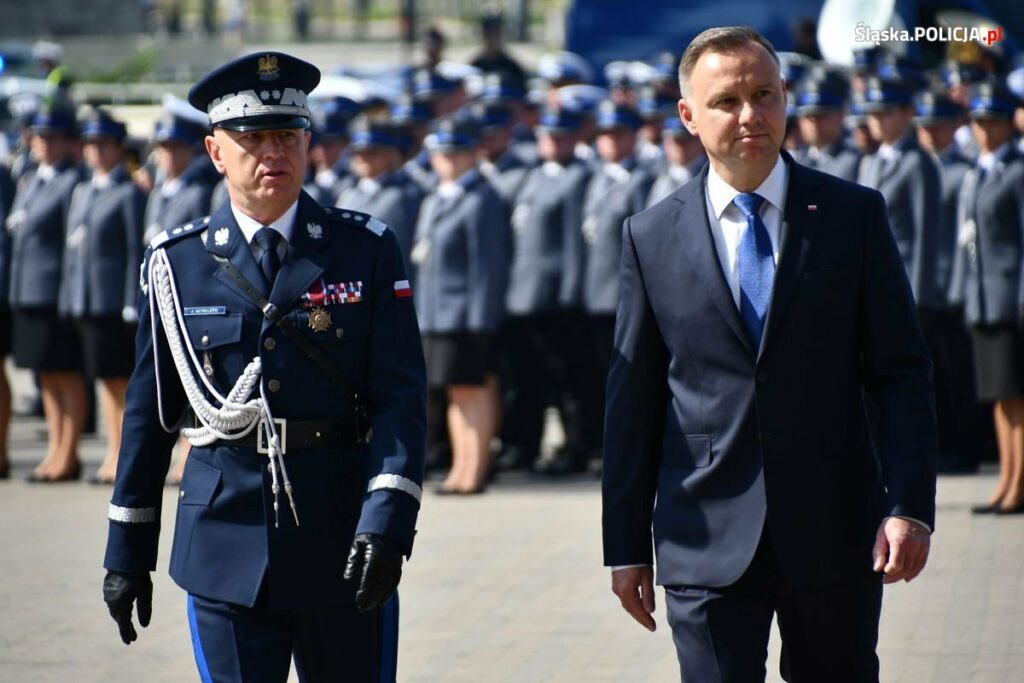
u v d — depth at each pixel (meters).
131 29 125.06
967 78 48.53
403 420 16.61
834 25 56.72
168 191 45.09
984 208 36.59
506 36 134.75
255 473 16.73
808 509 16.25
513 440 46.84
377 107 58.28
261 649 16.62
